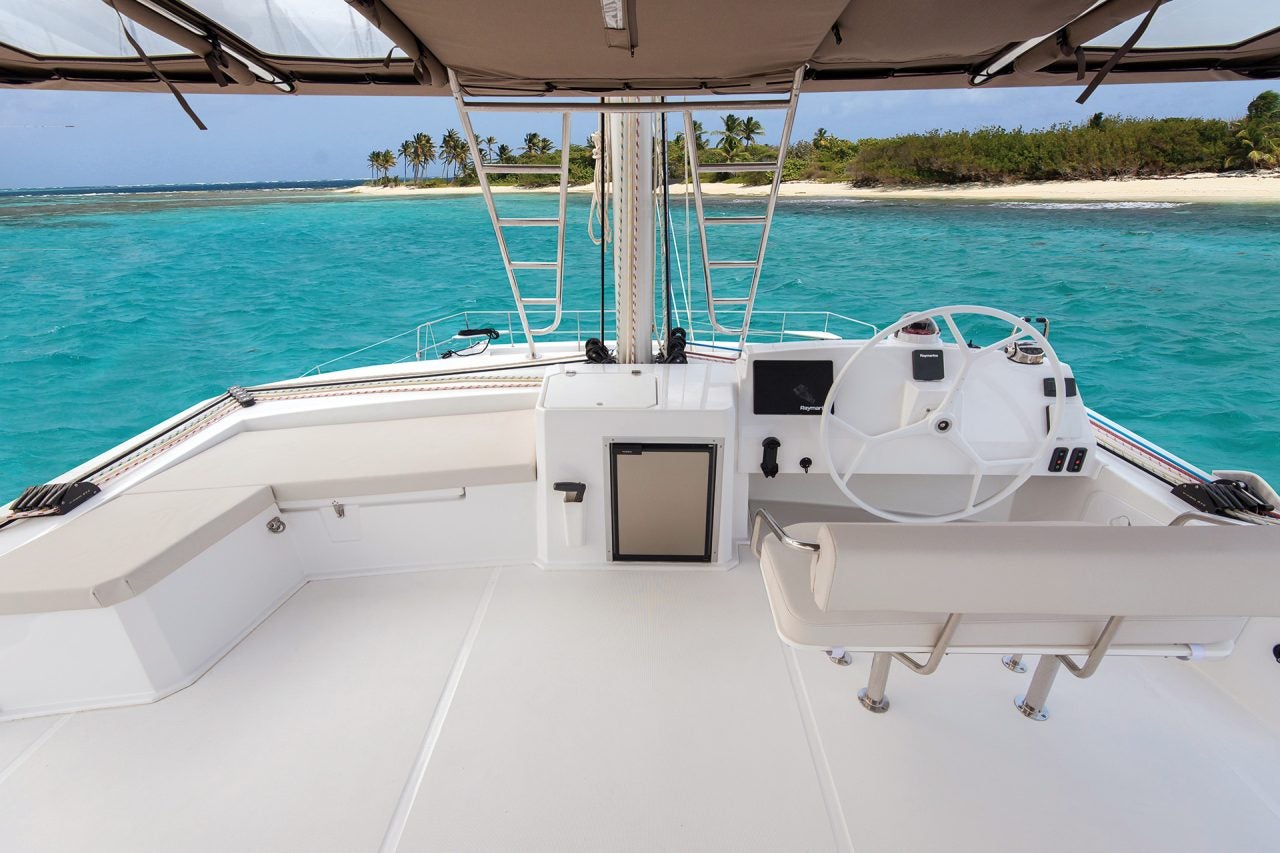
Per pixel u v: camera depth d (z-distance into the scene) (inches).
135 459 79.3
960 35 51.6
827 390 76.5
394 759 56.8
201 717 61.5
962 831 50.0
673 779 54.5
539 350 124.7
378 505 79.3
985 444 74.4
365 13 41.4
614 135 74.5
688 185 91.9
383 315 517.7
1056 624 47.1
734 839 49.7
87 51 56.8
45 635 59.5
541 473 78.1
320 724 60.5
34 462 320.8
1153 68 64.8
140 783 55.1
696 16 42.0
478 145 69.8
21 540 64.1
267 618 74.5
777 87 57.2
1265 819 50.9
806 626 48.2
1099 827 50.3
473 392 94.3
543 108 60.4
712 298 83.4
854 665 66.9
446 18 42.3
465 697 63.2
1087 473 76.0
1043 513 87.0
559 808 52.2
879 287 573.3
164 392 394.0
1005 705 61.7
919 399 73.4
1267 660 58.7
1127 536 38.9
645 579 80.1
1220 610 38.9
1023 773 54.7
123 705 62.9
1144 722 59.6
